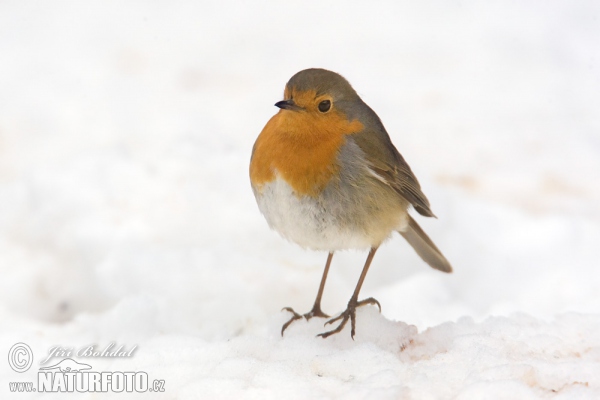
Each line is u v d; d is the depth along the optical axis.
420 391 6.93
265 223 12.15
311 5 20.72
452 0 20.80
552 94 17.39
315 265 11.36
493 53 18.70
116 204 12.55
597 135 16.00
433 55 18.67
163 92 17.06
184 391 7.12
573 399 6.75
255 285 10.72
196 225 12.21
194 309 10.30
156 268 10.91
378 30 19.66
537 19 20.05
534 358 7.83
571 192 14.39
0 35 18.70
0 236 12.60
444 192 13.36
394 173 9.19
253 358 7.74
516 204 13.98
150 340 8.41
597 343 8.22
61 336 9.77
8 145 15.15
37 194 12.90
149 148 14.36
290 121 8.51
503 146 15.62
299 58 18.41
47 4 20.11
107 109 16.30
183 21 19.83
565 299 11.63
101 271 11.16
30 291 11.73
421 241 10.48
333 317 9.42
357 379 7.43
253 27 19.66
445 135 15.91
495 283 12.40
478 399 6.72
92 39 18.78
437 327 8.56
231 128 15.62
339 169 8.62
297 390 7.07
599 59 18.66
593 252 12.59
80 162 13.32
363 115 9.01
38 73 17.39
